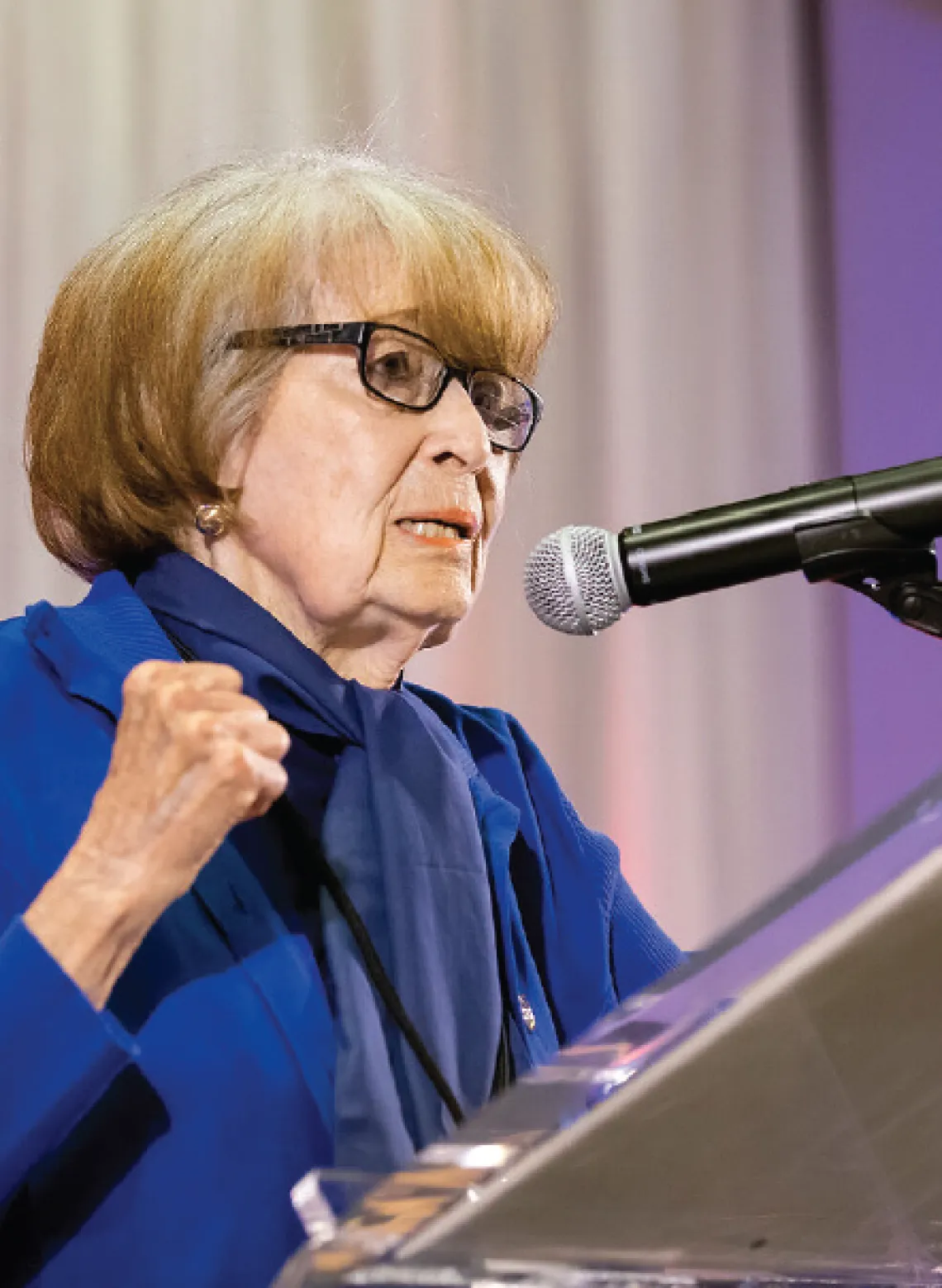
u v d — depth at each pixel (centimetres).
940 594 344
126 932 347
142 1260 364
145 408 450
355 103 1013
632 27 1162
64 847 393
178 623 458
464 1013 429
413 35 1043
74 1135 372
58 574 854
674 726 1126
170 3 957
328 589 442
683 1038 228
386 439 443
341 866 431
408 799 449
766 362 1192
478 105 1073
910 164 1264
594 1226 226
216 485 450
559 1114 228
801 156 1230
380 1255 221
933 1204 234
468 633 1044
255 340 446
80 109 926
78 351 464
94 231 918
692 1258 231
